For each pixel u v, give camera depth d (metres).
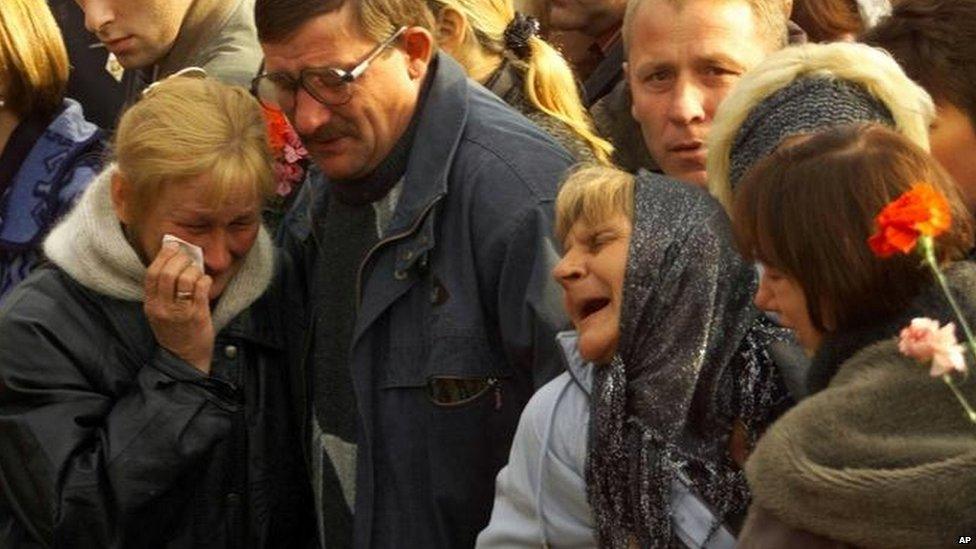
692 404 3.49
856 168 2.84
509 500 3.74
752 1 4.27
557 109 4.83
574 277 3.62
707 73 4.22
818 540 2.69
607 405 3.51
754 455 2.77
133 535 4.15
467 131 4.18
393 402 4.12
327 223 4.36
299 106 4.13
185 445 4.14
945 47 3.68
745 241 2.94
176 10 5.53
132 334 4.22
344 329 4.29
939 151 3.67
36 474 4.12
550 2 5.67
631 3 4.38
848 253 2.81
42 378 4.18
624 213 3.59
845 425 2.69
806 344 2.94
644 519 3.45
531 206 4.05
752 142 3.43
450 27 4.84
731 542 3.43
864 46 3.53
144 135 4.09
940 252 2.85
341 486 4.27
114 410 4.18
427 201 4.09
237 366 4.33
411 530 4.10
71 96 6.29
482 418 4.06
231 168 4.07
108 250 4.19
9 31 5.09
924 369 2.71
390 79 4.14
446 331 4.06
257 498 4.34
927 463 2.62
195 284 4.13
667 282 3.48
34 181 5.14
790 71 3.45
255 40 5.56
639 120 4.36
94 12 5.53
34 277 4.31
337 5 4.07
